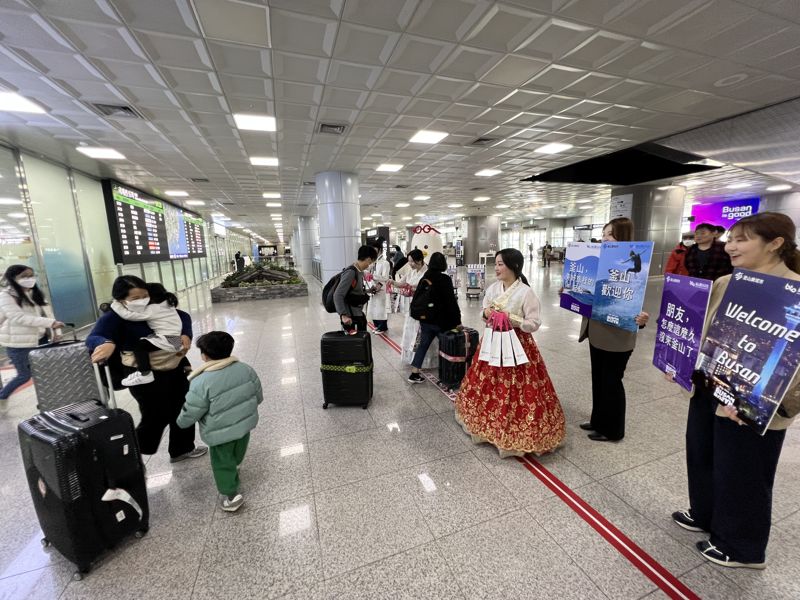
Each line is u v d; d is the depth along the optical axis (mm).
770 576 1380
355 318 3498
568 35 2885
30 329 3242
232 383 1743
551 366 3893
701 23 2752
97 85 3352
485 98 4086
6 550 1623
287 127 4699
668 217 11555
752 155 5027
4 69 2996
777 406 1072
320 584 1413
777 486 1901
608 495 1877
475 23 2658
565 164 7648
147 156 5867
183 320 2211
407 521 1733
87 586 1427
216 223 21219
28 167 5551
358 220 7941
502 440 2184
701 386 1382
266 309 8258
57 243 6191
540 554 1524
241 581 1435
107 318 1920
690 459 1604
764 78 3732
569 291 2459
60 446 1378
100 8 2338
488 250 21594
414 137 5355
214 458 1783
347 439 2508
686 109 4613
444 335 3299
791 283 1050
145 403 2066
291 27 2643
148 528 1718
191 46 2834
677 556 1496
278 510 1831
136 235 8805
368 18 2582
